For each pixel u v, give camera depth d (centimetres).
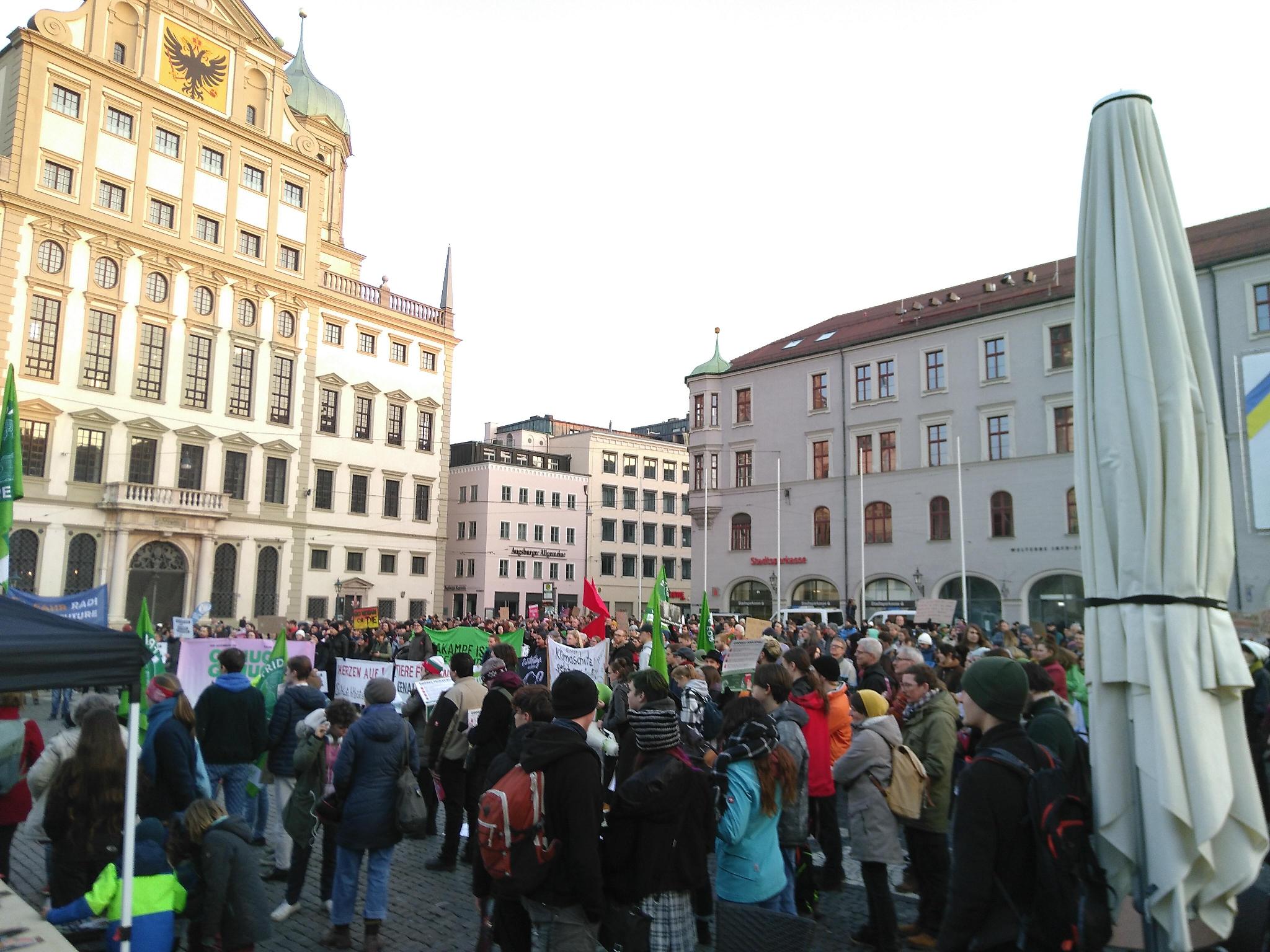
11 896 574
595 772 479
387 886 718
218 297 4656
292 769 883
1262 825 399
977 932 391
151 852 548
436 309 5934
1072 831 384
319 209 5247
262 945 705
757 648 1422
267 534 4794
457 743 908
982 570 4297
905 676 734
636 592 7981
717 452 5475
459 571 7162
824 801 834
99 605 1484
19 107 3953
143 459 4309
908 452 4641
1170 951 391
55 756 717
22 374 3897
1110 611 428
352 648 2305
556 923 470
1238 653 408
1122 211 445
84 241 4131
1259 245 3578
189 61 4650
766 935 445
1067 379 4138
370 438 5406
